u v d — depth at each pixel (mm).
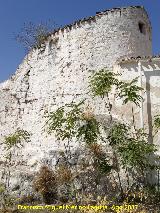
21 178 15328
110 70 16047
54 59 17344
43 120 16938
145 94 14555
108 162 14195
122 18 16875
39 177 14461
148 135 14164
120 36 16625
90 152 14461
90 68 16203
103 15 16781
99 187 13797
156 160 13859
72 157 14953
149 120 14305
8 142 15977
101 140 14664
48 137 16391
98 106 15492
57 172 14484
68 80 16562
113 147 13641
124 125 13875
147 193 13188
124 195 13359
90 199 13500
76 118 13508
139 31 17203
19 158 17453
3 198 14664
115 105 15000
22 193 14906
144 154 12984
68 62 16766
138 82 14734
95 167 14086
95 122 13523
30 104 17938
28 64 18562
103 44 16438
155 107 14383
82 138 14758
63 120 13383
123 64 15242
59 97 16656
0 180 16062
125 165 12930
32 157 16781
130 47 16656
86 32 16703
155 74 14672
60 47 17266
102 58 16281
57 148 15891
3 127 19047
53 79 17141
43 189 14156
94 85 13969
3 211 13180
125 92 13484
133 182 13727
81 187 13906
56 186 14172
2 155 18500
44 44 17969
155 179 13680
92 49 16438
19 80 18844
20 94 18547
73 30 17000
